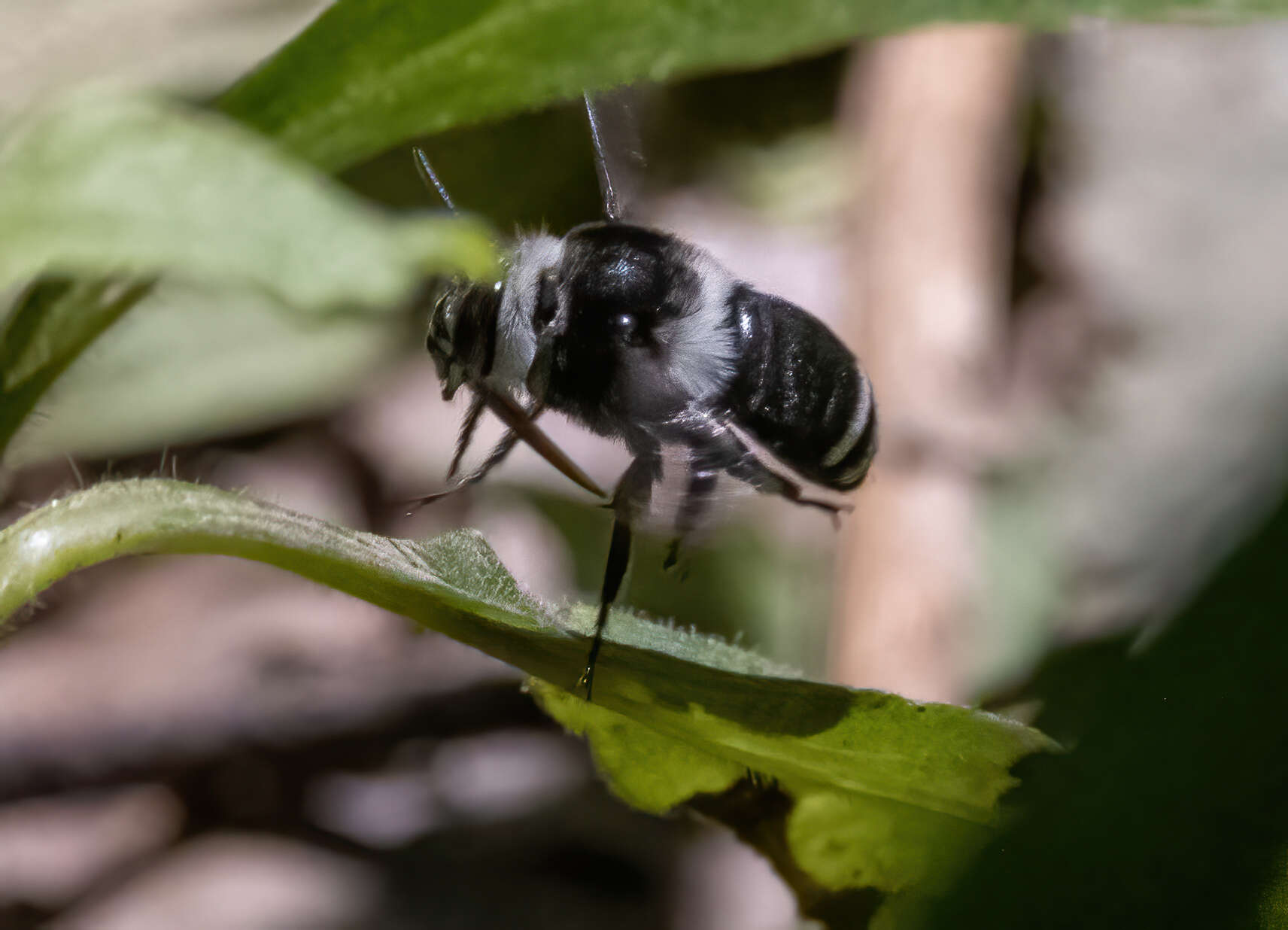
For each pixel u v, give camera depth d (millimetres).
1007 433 176
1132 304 185
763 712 128
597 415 147
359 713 178
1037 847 81
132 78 181
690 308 147
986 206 182
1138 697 77
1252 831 76
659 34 131
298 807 175
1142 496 177
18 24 183
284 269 96
